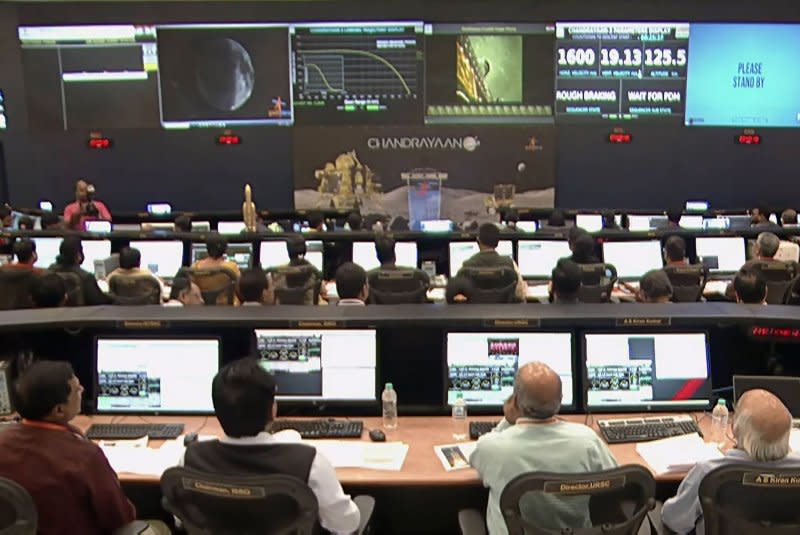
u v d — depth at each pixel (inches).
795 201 366.3
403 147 361.7
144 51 357.4
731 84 356.8
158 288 187.9
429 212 366.3
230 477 68.7
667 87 356.2
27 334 115.7
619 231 242.4
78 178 369.7
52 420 78.5
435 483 91.7
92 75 359.6
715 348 118.8
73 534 76.4
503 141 360.8
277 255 238.8
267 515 71.6
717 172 365.7
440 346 117.3
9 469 74.6
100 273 238.8
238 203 372.2
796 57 355.3
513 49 353.7
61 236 248.7
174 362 112.9
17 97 362.3
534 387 80.0
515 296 181.3
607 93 356.8
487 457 81.1
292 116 361.1
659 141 362.3
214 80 359.3
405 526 120.5
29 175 369.4
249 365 76.0
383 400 112.7
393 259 190.9
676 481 96.3
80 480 76.3
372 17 353.1
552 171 362.0
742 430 78.5
